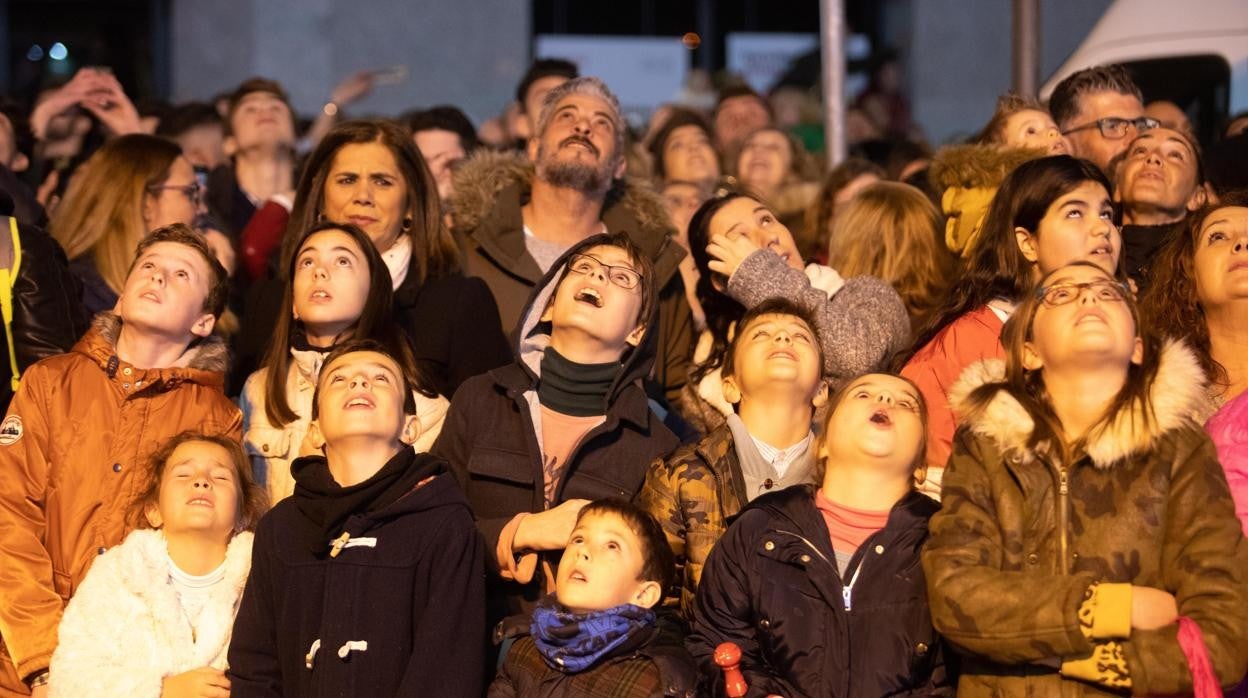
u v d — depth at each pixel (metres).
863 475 4.02
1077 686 3.64
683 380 5.70
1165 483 3.70
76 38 14.43
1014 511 3.77
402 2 14.03
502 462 4.52
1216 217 4.50
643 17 17.97
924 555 3.82
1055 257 4.57
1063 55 13.47
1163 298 4.59
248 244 7.20
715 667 3.97
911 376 4.57
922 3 14.72
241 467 4.48
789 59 15.64
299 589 4.13
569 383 4.59
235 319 6.16
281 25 13.76
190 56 13.72
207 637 4.29
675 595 4.34
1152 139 5.51
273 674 4.16
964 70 14.72
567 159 5.77
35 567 4.39
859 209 5.81
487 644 4.46
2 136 6.52
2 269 4.96
